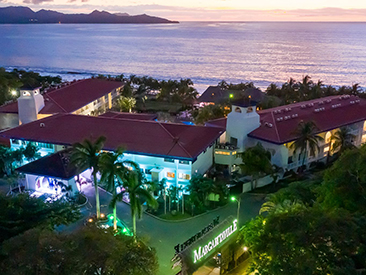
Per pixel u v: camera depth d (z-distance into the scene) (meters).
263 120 65.94
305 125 58.88
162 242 43.44
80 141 58.81
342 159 34.19
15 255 24.06
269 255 25.62
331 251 23.75
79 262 23.47
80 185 55.38
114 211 41.72
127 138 58.62
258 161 54.53
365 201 29.77
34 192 53.88
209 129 62.06
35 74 157.00
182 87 123.50
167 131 59.69
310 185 43.81
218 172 60.47
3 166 60.34
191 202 49.19
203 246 34.88
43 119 66.94
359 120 72.25
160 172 53.84
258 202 53.19
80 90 95.94
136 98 122.56
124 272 24.64
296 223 25.20
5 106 83.81
